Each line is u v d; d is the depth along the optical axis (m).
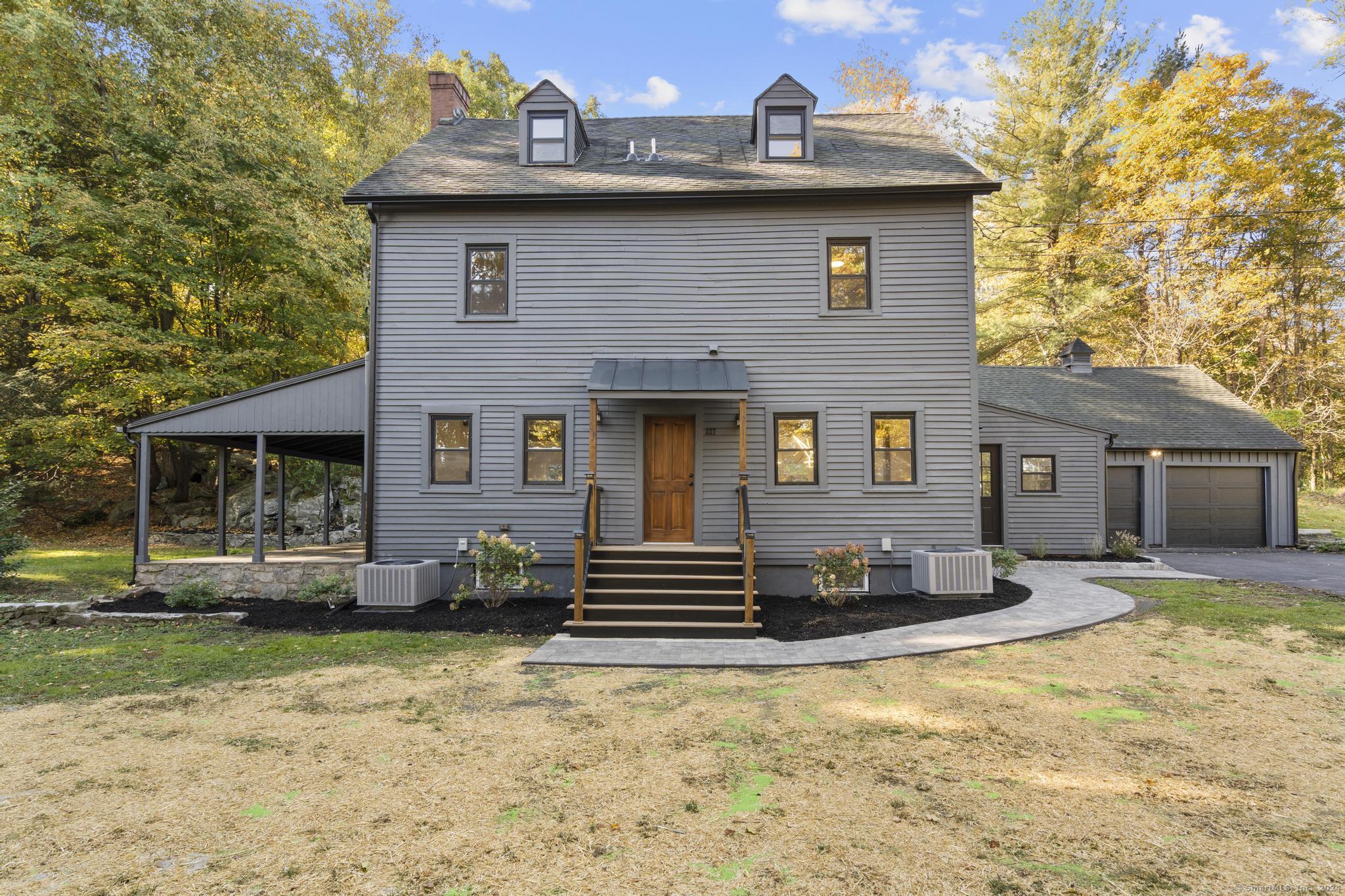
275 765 4.84
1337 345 27.78
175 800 4.29
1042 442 16.38
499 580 10.69
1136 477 18.95
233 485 23.23
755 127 13.40
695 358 11.70
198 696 6.54
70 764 4.88
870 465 11.57
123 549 17.72
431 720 5.80
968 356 11.52
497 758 4.95
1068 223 28.80
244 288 19.89
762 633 9.12
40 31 16.47
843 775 4.63
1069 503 16.27
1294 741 5.20
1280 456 18.78
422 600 10.84
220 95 18.91
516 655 8.19
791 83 12.77
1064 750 5.03
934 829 3.87
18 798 4.32
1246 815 4.04
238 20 20.17
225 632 9.55
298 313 20.11
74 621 10.23
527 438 11.88
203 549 17.83
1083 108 28.44
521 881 3.37
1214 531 18.88
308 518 20.23
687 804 4.20
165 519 21.23
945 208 11.61
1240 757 4.91
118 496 22.17
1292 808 4.14
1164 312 27.47
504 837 3.81
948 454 11.53
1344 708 5.91
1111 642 8.20
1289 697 6.21
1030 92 28.67
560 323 11.82
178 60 18.25
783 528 11.58
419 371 11.82
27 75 17.30
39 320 18.38
